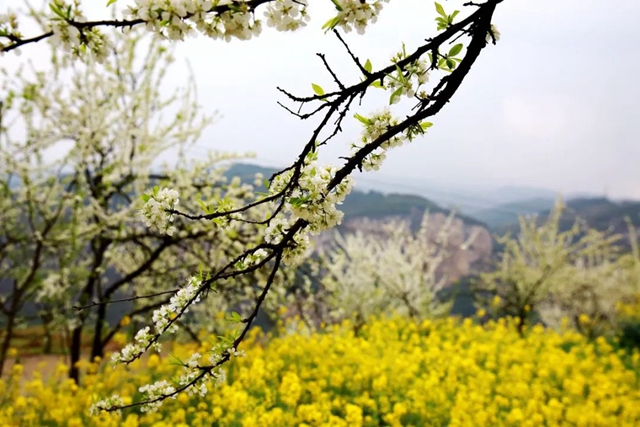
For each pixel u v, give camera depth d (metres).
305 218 1.82
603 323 17.91
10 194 8.99
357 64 1.68
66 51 1.39
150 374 8.74
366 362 8.66
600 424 6.71
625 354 12.88
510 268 16.77
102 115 8.59
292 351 9.53
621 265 18.27
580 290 17.83
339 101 1.69
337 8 1.58
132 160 8.63
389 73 1.74
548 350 11.38
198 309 10.78
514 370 8.71
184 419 6.34
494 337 12.36
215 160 8.74
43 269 9.95
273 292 9.32
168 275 9.85
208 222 7.63
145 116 8.84
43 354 13.73
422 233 15.05
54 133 8.73
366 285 14.17
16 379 7.95
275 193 1.92
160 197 1.75
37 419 6.95
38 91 8.27
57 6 1.36
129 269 10.86
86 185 8.80
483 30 1.83
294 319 11.62
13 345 14.45
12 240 8.92
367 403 6.97
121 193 8.88
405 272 14.35
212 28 1.47
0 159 8.43
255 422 6.01
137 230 9.34
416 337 11.56
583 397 8.18
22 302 9.83
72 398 7.40
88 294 9.41
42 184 9.07
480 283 17.08
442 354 9.72
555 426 6.73
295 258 1.93
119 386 8.36
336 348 10.36
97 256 9.34
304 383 7.91
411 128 1.96
